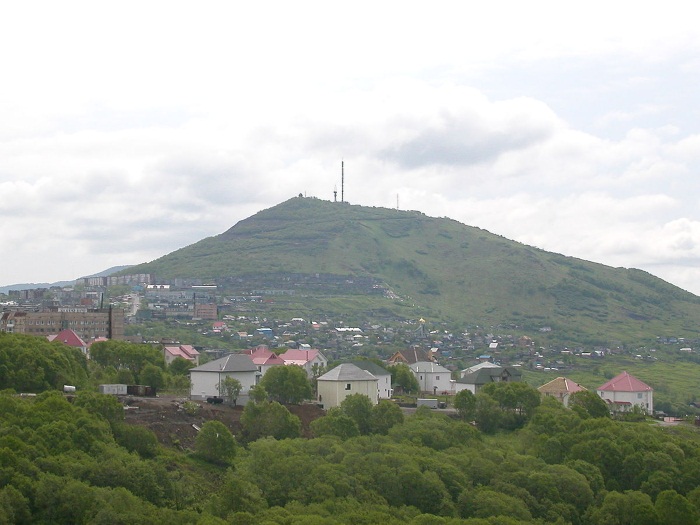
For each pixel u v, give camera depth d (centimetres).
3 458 19138
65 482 19225
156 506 19925
